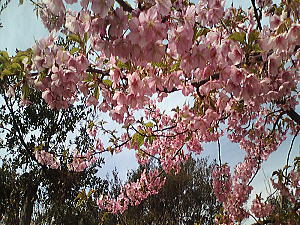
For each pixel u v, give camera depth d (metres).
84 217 11.84
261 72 2.30
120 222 12.40
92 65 2.17
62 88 2.01
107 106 2.57
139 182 6.72
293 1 1.76
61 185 12.00
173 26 1.63
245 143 5.77
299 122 4.17
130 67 1.97
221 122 4.87
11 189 11.71
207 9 1.91
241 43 1.81
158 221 15.06
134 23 1.40
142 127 3.53
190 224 15.70
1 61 2.00
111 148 5.13
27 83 2.02
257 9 2.64
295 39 1.74
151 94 2.04
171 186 16.45
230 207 5.13
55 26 1.89
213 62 1.81
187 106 3.47
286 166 4.15
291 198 4.20
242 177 5.34
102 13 1.30
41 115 11.98
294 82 3.10
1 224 11.44
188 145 5.16
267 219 4.32
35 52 1.91
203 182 17.00
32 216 12.21
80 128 11.95
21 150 11.80
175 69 2.19
